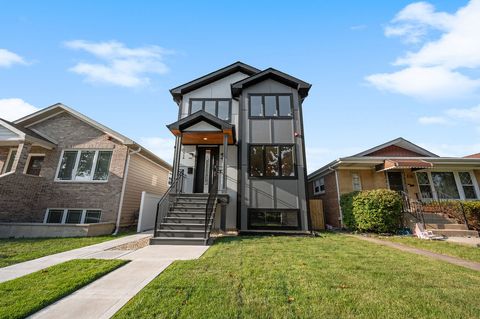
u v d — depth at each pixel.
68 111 10.94
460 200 11.31
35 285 3.18
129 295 2.95
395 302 2.73
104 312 2.49
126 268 4.14
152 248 6.01
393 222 9.33
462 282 3.45
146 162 12.68
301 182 9.77
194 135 9.89
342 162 11.74
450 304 2.70
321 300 2.76
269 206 9.52
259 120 10.57
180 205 8.48
